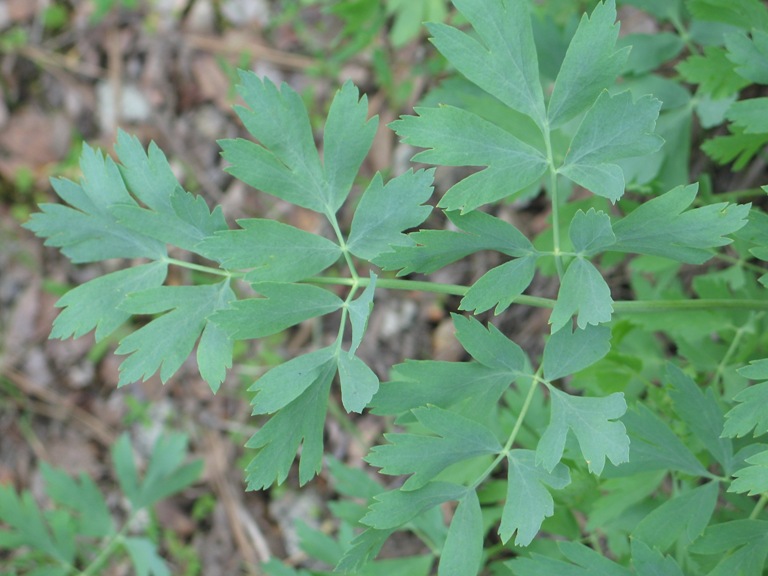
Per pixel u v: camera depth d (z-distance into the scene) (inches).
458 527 14.8
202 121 35.8
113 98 37.0
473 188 14.1
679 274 25.0
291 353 32.6
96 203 15.6
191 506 33.0
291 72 34.8
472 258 30.3
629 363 18.7
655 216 13.6
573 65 14.0
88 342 35.4
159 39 36.8
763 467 13.9
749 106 15.2
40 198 36.6
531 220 28.7
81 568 32.6
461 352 30.0
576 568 15.1
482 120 14.1
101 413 35.0
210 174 35.1
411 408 14.7
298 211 33.3
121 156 15.3
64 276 36.1
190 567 32.4
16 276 36.3
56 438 35.0
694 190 13.4
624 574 15.0
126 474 25.9
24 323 35.8
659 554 14.9
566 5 24.8
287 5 35.4
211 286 15.2
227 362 14.9
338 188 15.0
